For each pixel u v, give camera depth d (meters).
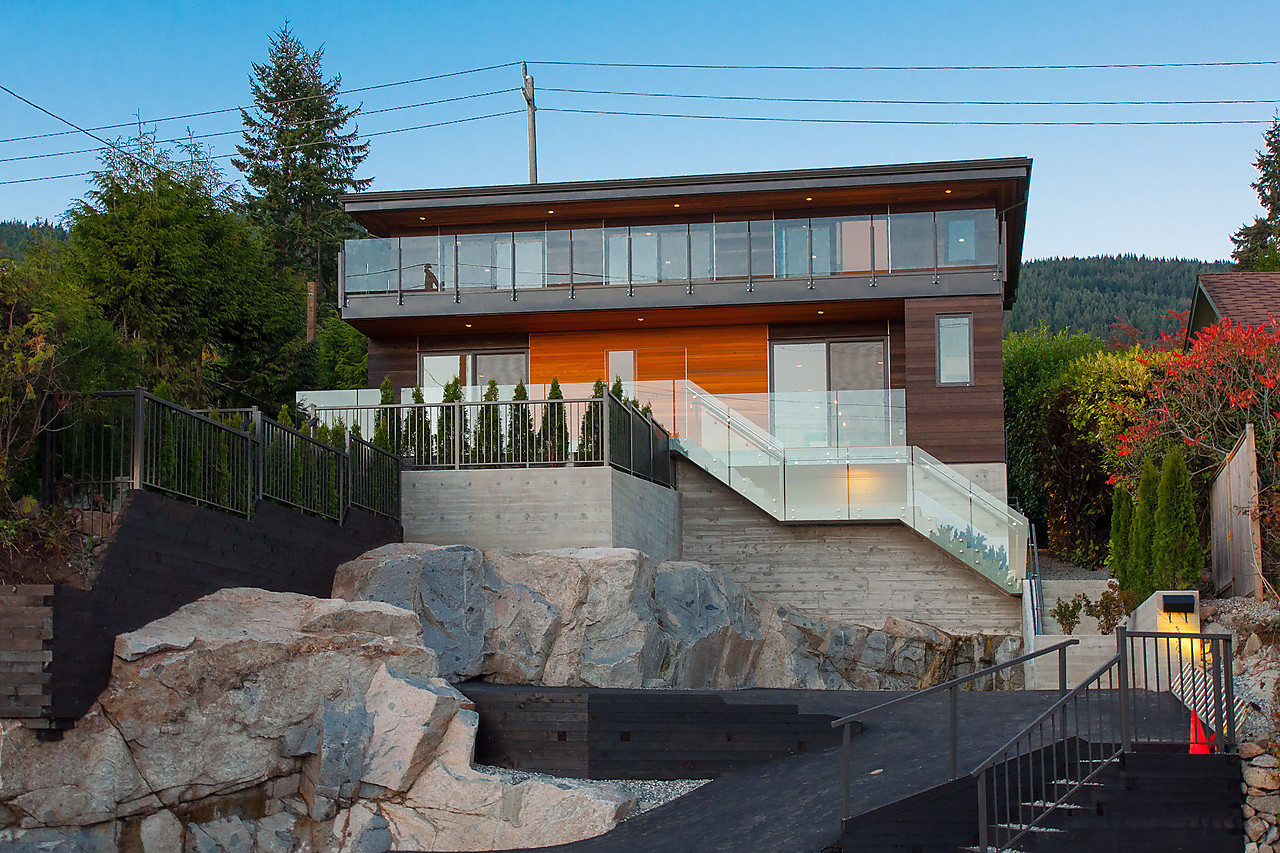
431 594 14.88
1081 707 12.78
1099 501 24.44
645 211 24.78
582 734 11.91
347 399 20.95
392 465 17.30
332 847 10.73
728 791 11.21
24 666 9.54
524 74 34.91
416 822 10.80
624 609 15.61
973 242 22.91
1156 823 9.78
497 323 24.75
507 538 17.20
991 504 20.58
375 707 11.30
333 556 14.95
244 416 15.19
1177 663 13.43
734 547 22.06
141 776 10.00
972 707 13.38
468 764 11.08
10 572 10.07
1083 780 9.97
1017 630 20.72
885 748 11.65
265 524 13.34
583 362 25.31
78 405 11.49
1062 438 25.14
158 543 11.26
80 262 23.00
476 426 17.78
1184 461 17.09
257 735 10.71
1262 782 9.80
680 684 16.39
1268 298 23.16
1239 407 18.25
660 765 11.90
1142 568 16.95
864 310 23.86
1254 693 11.95
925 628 20.34
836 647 19.72
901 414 22.06
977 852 9.46
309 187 52.94
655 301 23.67
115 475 11.42
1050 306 108.19
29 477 11.38
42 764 9.60
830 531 21.77
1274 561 15.08
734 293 23.48
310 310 35.91
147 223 23.72
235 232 26.92
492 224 25.41
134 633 10.48
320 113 55.41
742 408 22.16
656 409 22.34
